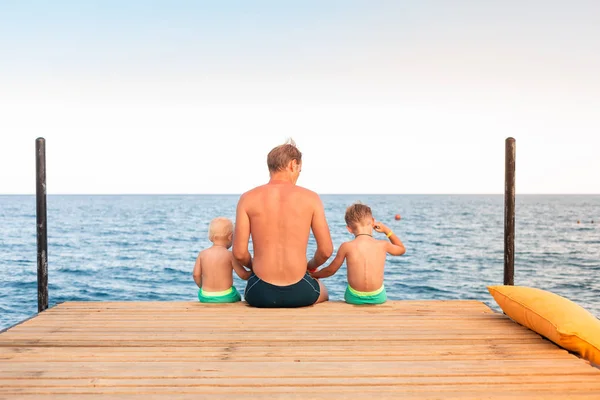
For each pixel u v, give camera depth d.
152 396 2.10
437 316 3.53
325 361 2.56
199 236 30.66
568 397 2.10
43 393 2.13
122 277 15.61
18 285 13.98
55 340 2.93
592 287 14.11
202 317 3.49
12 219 48.00
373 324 3.30
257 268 3.75
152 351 2.72
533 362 2.56
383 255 3.99
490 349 2.78
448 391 2.17
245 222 3.72
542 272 16.91
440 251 22.59
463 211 65.25
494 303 12.18
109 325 3.27
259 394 2.13
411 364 2.52
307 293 3.77
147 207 78.31
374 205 88.19
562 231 34.91
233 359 2.59
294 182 3.97
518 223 43.31
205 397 2.09
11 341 2.91
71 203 101.00
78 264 18.34
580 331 2.72
